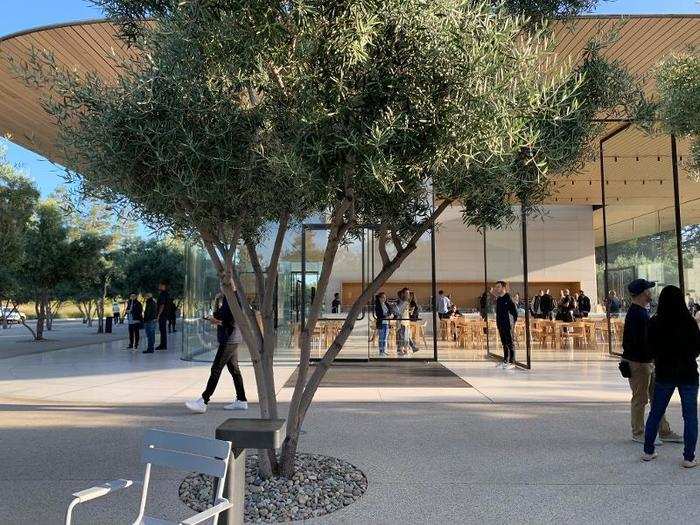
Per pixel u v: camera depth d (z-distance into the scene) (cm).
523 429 662
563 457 545
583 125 461
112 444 605
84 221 2384
